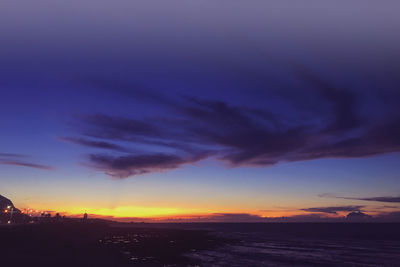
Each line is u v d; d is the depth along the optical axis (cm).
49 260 4350
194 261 5306
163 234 14975
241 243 9738
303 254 6756
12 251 5344
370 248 8200
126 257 5328
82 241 8438
